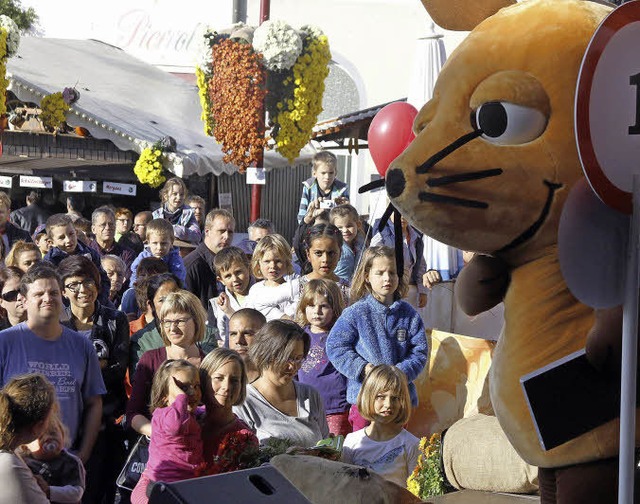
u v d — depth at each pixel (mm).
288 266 7945
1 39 13195
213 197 19234
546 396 3576
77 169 17312
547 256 3635
